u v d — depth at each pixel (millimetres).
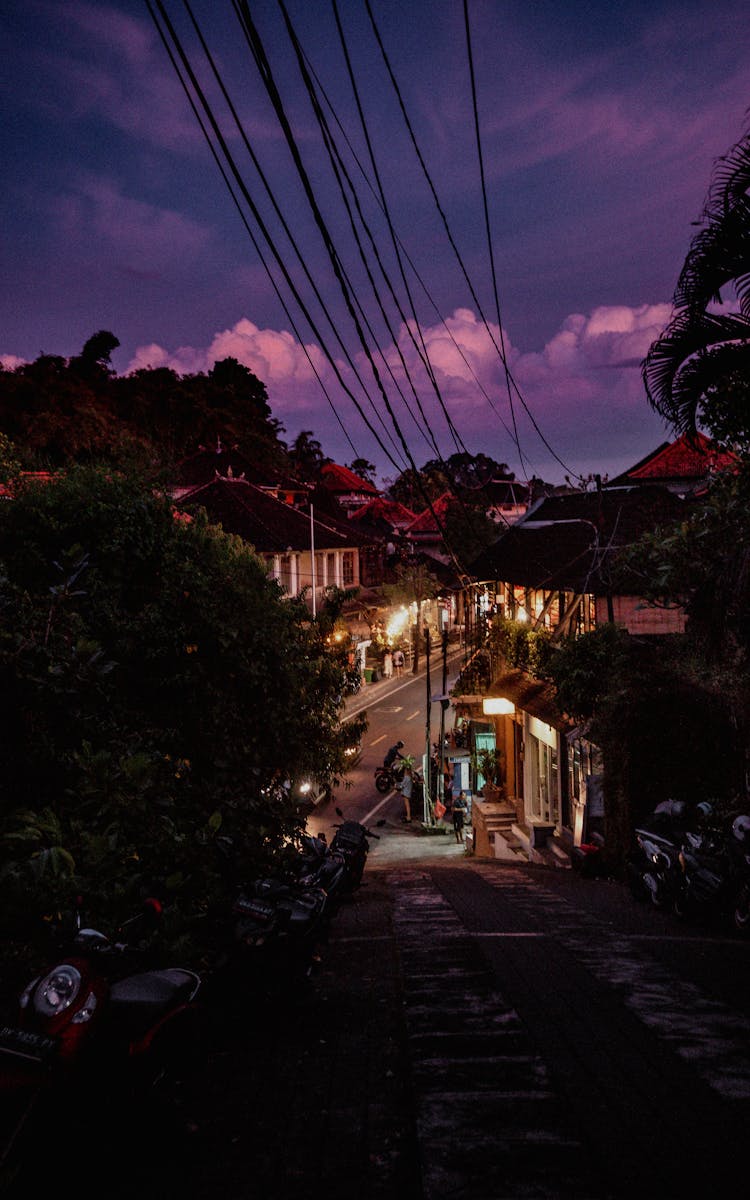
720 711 13031
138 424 65312
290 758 11672
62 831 5531
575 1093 4211
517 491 71812
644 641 15836
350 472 112812
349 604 48969
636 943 8195
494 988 6379
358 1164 3635
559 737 18469
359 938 9102
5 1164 3297
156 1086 4418
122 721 8531
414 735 38906
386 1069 4832
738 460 9836
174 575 9875
